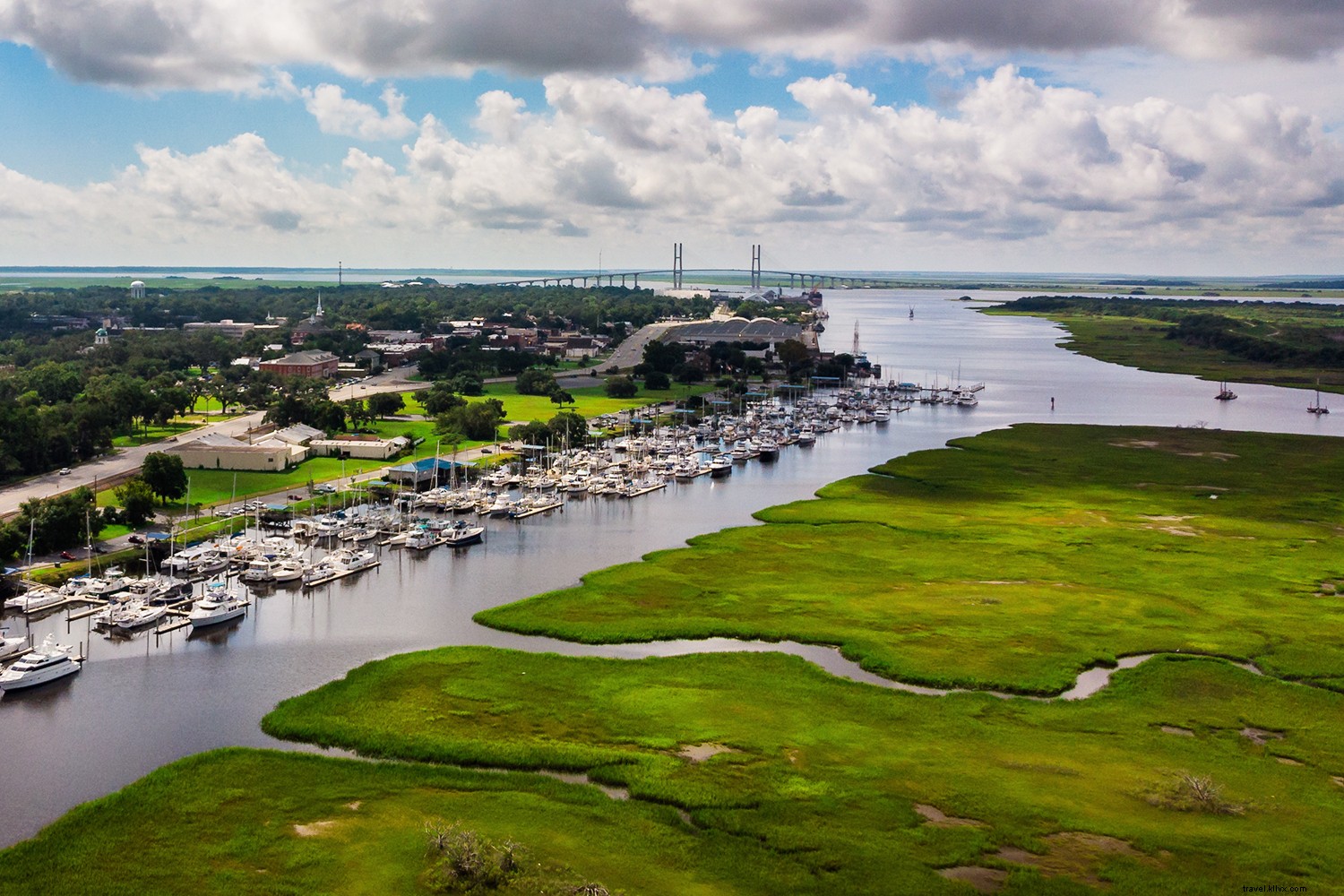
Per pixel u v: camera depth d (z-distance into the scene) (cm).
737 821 10394
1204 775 11450
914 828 10288
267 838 10062
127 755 11844
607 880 9406
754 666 14500
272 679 14138
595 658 14788
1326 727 12788
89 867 9544
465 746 11900
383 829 10231
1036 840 10075
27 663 13875
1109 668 14712
